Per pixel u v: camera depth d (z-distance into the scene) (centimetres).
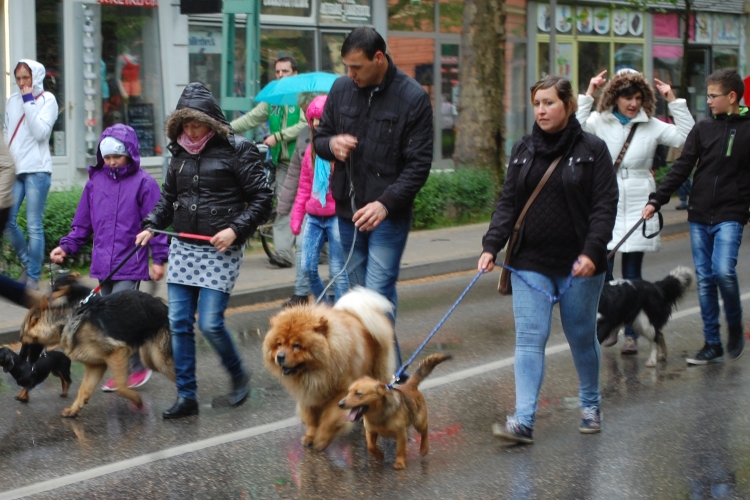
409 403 536
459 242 1410
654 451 570
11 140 1027
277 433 609
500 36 1672
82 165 1514
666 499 497
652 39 2727
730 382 719
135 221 722
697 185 757
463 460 556
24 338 641
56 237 1141
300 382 547
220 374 760
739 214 742
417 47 2075
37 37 1451
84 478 533
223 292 634
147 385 728
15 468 550
